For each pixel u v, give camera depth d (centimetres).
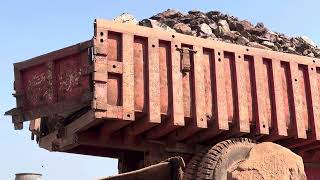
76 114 739
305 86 837
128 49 690
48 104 724
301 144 844
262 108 777
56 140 766
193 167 738
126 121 677
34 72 755
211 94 743
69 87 702
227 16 1165
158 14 1095
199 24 1050
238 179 547
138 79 692
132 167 829
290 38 1266
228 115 752
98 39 669
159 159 757
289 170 562
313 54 1187
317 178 909
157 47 713
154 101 690
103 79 658
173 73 714
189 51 737
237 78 766
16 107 760
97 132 739
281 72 815
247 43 1046
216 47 761
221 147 725
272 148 579
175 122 698
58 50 720
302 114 816
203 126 721
